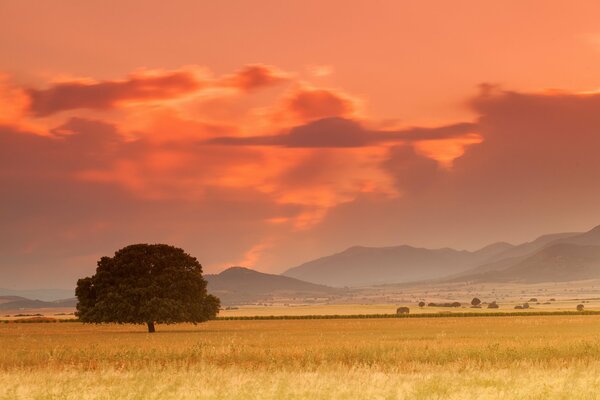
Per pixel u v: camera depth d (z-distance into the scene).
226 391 51.28
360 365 71.81
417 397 48.50
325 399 48.53
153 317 192.00
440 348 86.69
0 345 126.50
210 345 106.38
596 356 80.25
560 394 49.19
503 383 54.75
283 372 64.25
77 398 49.81
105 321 196.25
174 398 49.28
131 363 79.38
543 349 83.38
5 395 51.53
